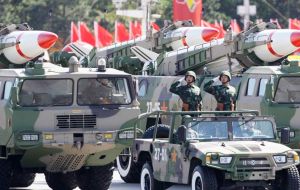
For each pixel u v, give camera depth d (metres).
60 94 47.19
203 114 46.62
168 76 61.62
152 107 60.69
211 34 70.12
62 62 76.00
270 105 52.44
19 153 47.09
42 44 60.16
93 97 47.50
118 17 157.12
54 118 46.84
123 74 47.91
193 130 44.41
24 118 46.66
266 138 44.78
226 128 44.62
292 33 60.59
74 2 156.00
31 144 46.56
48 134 46.66
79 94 47.28
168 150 44.94
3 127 47.19
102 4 159.25
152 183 46.28
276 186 43.53
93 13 157.75
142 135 50.59
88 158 47.91
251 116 45.06
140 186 51.62
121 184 53.56
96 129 47.16
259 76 53.78
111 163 49.41
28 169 48.81
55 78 47.16
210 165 42.12
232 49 62.50
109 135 47.16
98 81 47.56
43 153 47.12
